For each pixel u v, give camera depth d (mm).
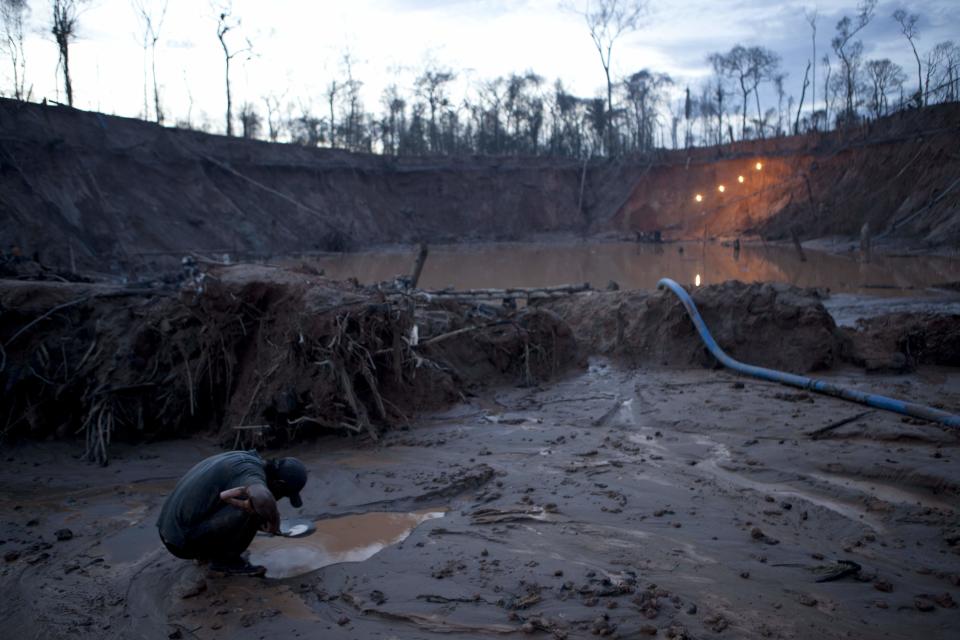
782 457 7258
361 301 9547
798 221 51031
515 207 70375
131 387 9438
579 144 88500
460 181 70125
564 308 14586
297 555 5578
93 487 7723
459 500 6719
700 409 9289
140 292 10750
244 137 55906
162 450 9086
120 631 4531
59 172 35406
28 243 28656
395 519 6301
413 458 8000
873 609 4320
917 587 4613
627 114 87250
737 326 11875
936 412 8094
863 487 6457
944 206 39000
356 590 4828
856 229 45812
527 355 11414
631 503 6211
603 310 13734
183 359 9797
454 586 4781
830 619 4195
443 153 81000
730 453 7555
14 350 9844
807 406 9141
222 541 5074
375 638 4207
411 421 9570
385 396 9828
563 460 7609
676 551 5207
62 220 32594
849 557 5078
